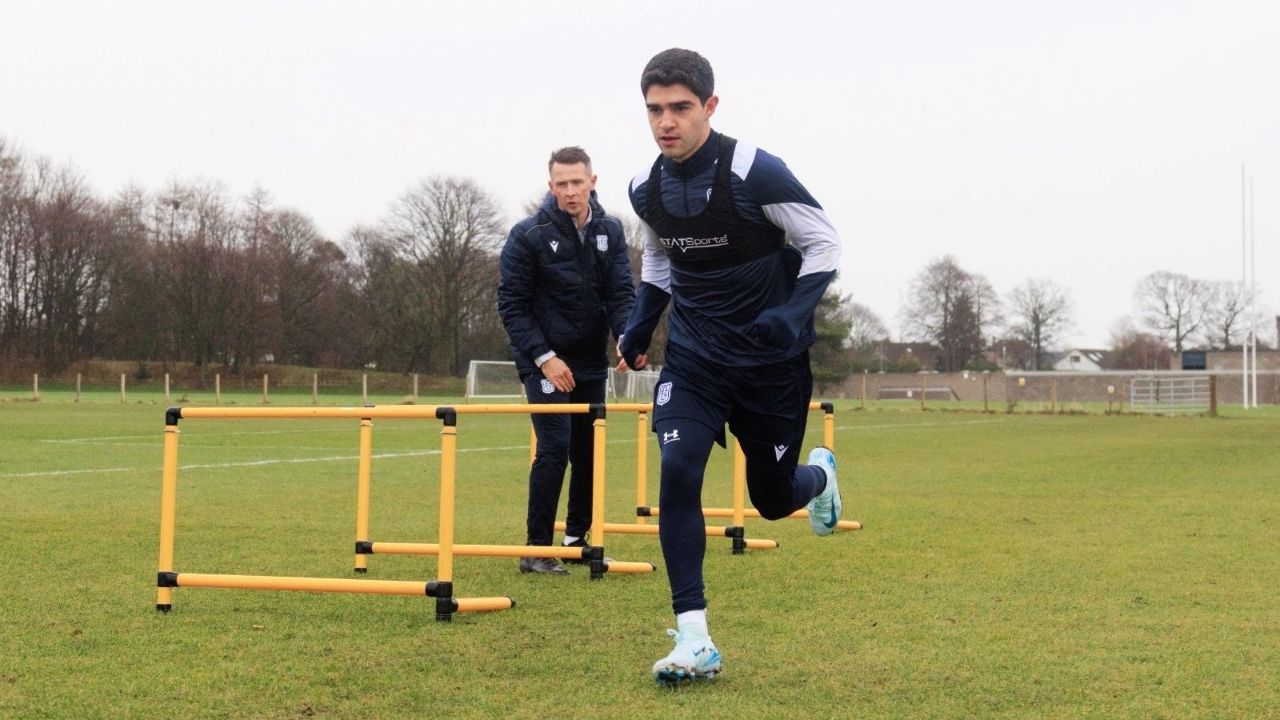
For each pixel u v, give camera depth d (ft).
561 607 17.90
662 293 14.82
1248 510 31.94
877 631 16.05
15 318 213.46
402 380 217.97
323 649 14.90
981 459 53.98
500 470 46.03
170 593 17.53
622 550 25.31
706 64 13.33
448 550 16.88
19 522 28.17
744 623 16.63
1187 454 57.62
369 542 21.39
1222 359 282.56
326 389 207.62
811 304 13.03
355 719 11.73
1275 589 19.44
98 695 12.62
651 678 13.39
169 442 17.79
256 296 225.35
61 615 17.11
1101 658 14.42
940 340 314.76
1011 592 19.21
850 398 266.77
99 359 222.69
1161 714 11.94
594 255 22.16
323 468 45.85
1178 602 18.28
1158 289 305.53
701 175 13.28
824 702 12.36
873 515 30.89
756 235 13.39
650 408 26.43
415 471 44.96
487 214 223.71
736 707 12.14
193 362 223.51
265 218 228.22
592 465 22.74
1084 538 26.09
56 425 80.12
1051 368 360.07
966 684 13.12
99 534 26.12
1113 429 88.43
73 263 213.66
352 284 236.84
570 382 21.35
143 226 221.87
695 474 13.51
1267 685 13.11
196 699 12.48
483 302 224.94
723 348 13.65
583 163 21.52
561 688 12.94
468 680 13.30
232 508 31.68
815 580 20.49
